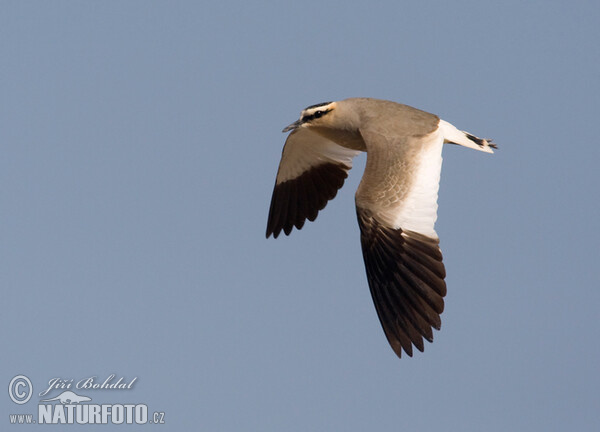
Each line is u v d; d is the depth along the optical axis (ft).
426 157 48.70
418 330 44.52
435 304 44.42
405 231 45.80
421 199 46.75
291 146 59.47
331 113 54.49
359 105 53.78
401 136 50.01
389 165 48.08
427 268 45.01
